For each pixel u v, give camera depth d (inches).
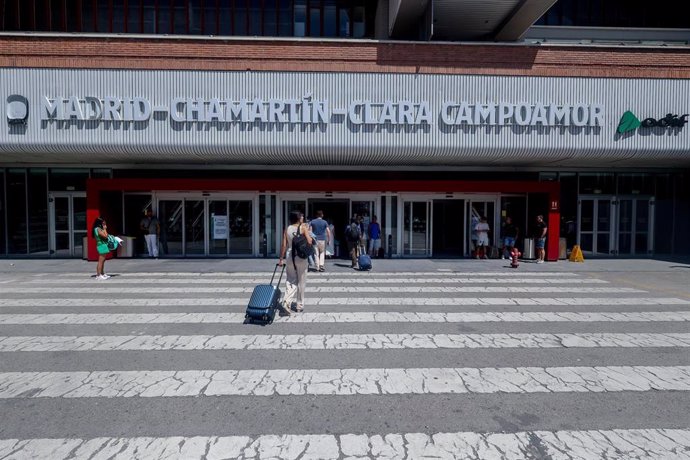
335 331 256.8
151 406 159.3
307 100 530.0
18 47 514.0
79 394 169.2
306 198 686.5
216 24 678.5
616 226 722.2
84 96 519.8
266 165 676.7
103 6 668.1
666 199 727.7
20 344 231.0
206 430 142.4
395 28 692.1
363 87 533.6
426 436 139.6
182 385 178.1
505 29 698.8
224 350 221.5
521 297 364.5
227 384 179.3
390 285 421.7
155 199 680.4
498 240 698.8
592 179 717.9
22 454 127.8
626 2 753.6
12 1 661.9
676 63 548.7
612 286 423.8
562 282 447.5
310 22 691.4
